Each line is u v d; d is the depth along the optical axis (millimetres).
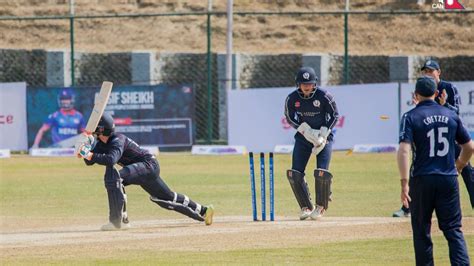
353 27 111312
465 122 78125
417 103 30531
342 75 99938
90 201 54719
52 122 82688
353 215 46531
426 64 41938
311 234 38875
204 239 37906
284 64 100562
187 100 82500
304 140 44281
